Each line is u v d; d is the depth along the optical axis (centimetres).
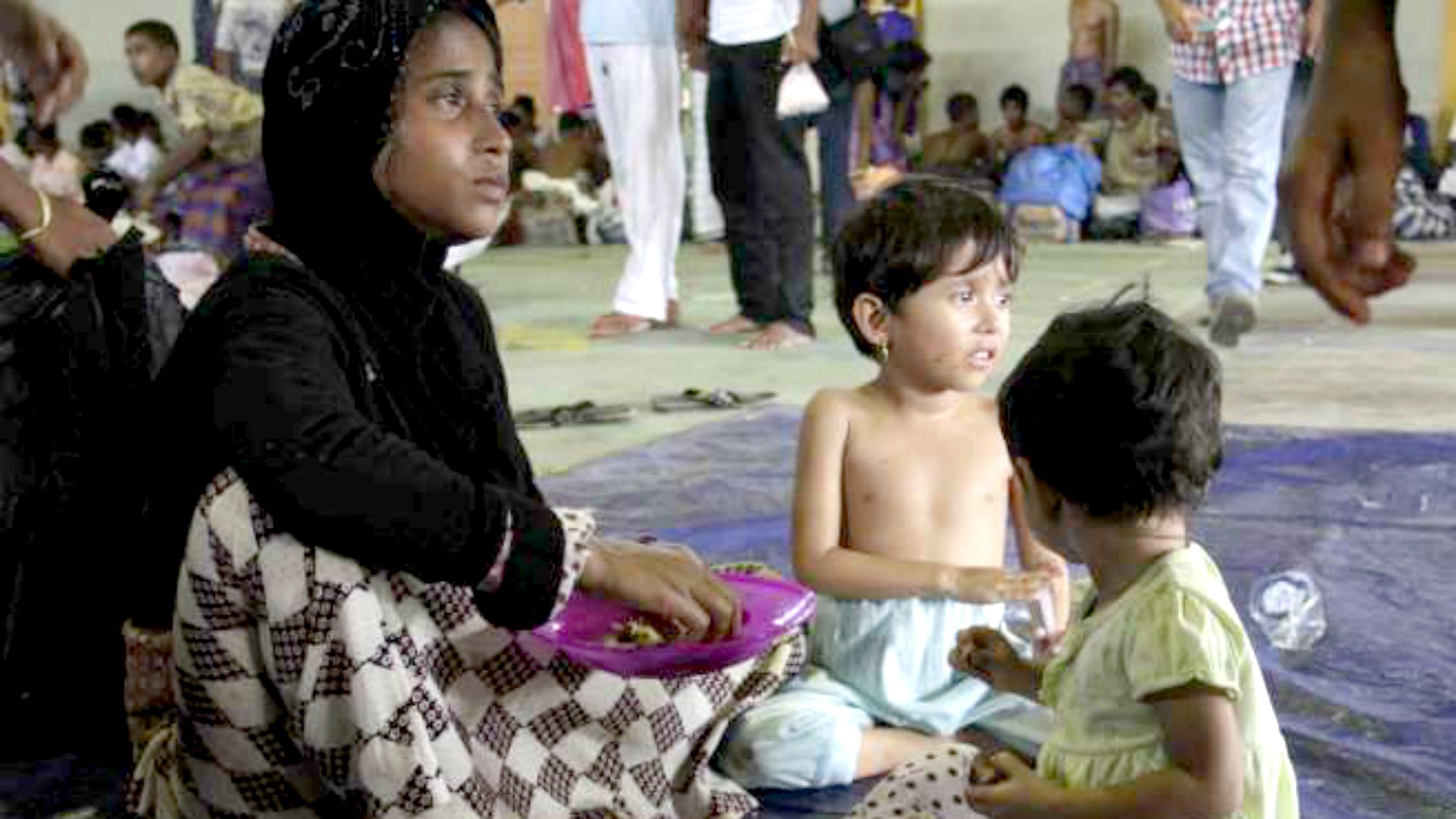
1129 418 157
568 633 192
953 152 1218
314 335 170
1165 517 162
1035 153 1128
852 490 238
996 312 231
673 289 695
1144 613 160
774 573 219
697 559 184
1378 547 326
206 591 169
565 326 721
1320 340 600
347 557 165
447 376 186
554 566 168
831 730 222
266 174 187
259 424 162
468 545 163
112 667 234
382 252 184
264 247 187
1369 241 173
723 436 447
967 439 238
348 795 174
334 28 179
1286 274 794
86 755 240
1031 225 1120
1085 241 1133
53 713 239
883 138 1123
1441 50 1157
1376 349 576
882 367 239
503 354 629
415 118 180
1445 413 454
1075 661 169
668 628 188
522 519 167
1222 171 591
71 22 1409
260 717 174
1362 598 295
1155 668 157
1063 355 162
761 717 223
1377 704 246
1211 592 160
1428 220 1017
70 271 238
